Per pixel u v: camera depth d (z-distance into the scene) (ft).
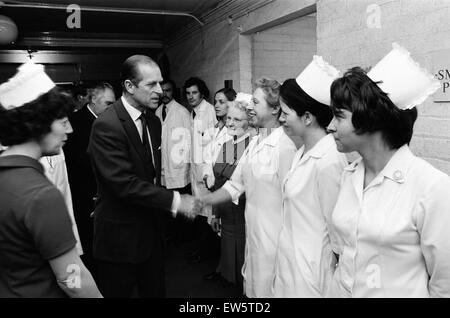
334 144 4.14
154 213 5.55
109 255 5.31
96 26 14.53
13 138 3.07
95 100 8.54
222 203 5.93
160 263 5.80
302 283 4.22
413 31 5.55
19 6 10.85
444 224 2.88
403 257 3.10
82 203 8.55
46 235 2.95
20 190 2.95
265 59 10.32
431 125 5.38
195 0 11.16
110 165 4.91
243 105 6.39
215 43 11.70
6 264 3.04
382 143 3.24
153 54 17.03
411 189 3.09
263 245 5.01
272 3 8.71
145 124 5.46
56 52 14.99
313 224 4.26
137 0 11.08
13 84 2.99
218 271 7.47
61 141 3.36
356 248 3.30
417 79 3.10
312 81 4.11
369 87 3.07
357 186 3.42
